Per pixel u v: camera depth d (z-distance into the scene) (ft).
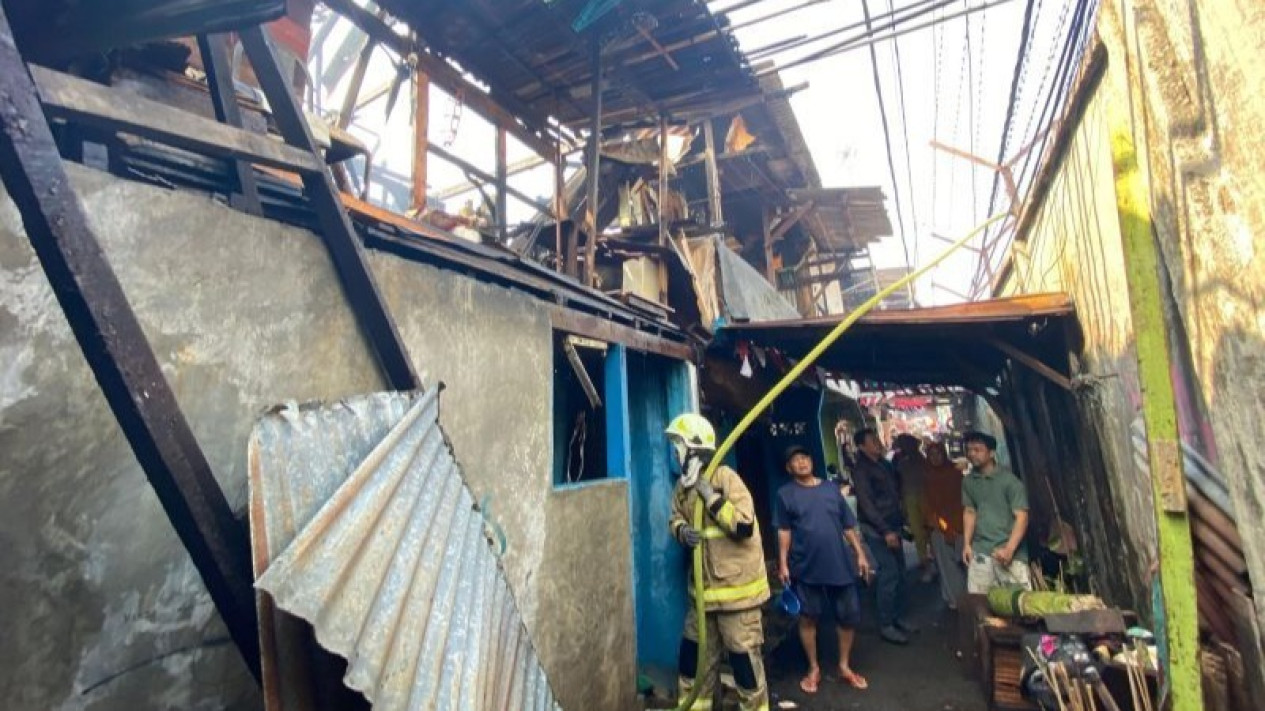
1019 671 11.77
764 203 37.06
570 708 9.31
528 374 9.14
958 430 55.47
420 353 6.95
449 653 3.77
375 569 3.28
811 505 14.25
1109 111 7.61
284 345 5.26
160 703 4.15
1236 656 7.76
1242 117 5.21
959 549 18.78
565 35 14.64
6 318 3.59
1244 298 5.46
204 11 3.80
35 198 2.89
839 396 33.58
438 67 15.24
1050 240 16.07
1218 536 7.72
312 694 3.10
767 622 16.38
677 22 14.15
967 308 15.03
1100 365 12.50
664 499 15.02
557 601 9.29
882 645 16.46
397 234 6.86
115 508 4.01
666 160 20.65
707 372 17.81
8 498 3.51
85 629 3.81
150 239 4.38
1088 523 15.14
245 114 7.79
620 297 13.51
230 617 3.53
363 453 4.19
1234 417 5.85
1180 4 5.94
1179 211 6.34
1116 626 10.29
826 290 52.13
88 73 6.29
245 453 4.83
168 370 4.39
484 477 7.89
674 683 13.14
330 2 12.98
